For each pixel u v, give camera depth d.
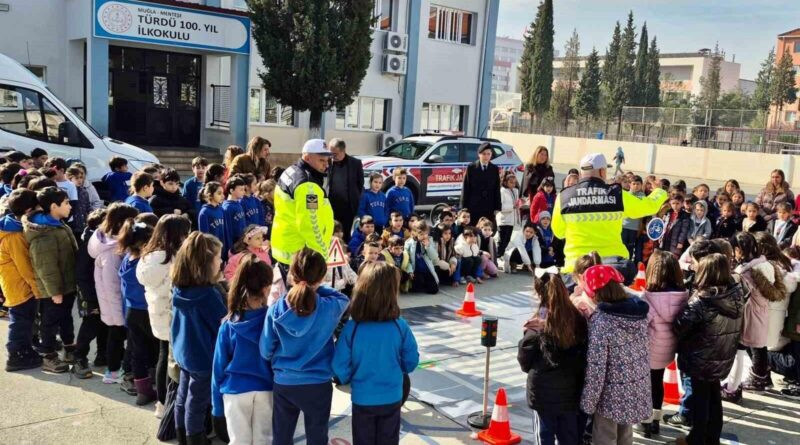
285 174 5.37
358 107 21.09
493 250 10.10
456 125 23.66
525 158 42.50
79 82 17.00
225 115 18.67
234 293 3.86
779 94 62.69
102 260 5.11
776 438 5.04
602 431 4.01
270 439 3.97
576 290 4.39
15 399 5.00
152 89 18.22
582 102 60.88
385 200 9.70
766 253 5.57
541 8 52.44
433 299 8.59
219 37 17.06
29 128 10.47
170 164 17.17
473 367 6.20
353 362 3.71
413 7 21.28
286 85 16.94
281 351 3.70
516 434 4.82
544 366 3.88
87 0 15.37
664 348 4.56
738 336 4.49
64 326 5.57
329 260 5.42
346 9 17.27
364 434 3.77
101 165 10.88
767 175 30.91
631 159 36.75
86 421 4.73
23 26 16.20
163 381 4.78
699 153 33.62
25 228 5.21
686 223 9.71
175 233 4.54
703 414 4.54
